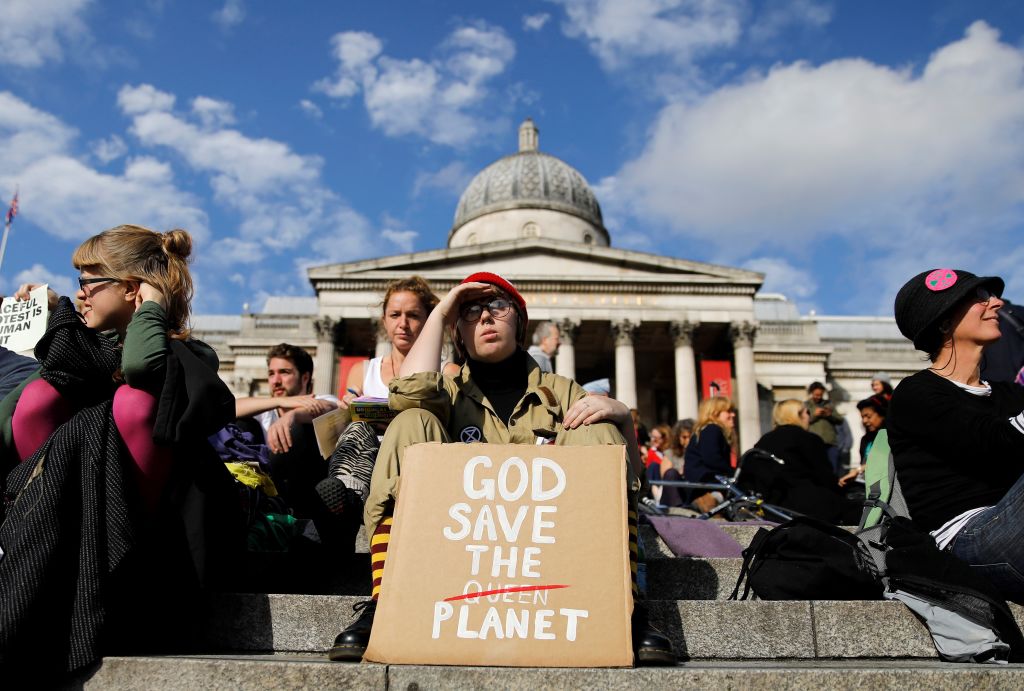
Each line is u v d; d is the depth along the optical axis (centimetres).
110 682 386
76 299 523
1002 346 802
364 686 366
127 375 452
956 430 515
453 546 416
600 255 4688
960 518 514
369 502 462
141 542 445
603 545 411
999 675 370
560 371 4494
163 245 523
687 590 589
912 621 479
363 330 4756
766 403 5347
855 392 5506
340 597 473
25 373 616
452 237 7050
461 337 588
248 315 5309
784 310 6594
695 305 4675
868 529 552
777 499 955
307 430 716
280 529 608
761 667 387
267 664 372
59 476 423
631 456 491
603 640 387
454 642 391
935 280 571
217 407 457
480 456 438
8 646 380
